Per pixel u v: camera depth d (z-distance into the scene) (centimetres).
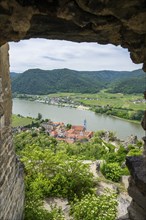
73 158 1091
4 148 480
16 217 573
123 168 1547
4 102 495
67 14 228
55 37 294
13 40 266
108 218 620
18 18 232
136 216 304
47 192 964
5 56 511
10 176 519
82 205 680
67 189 996
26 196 741
